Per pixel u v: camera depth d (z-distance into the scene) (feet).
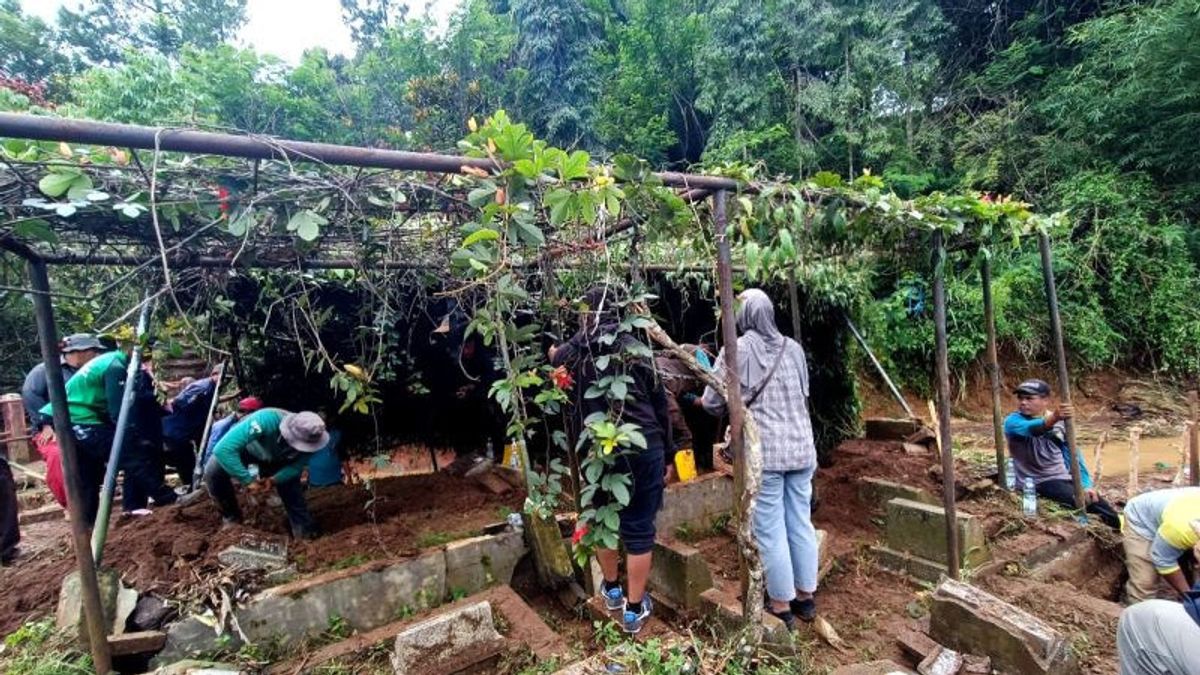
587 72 46.88
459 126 40.34
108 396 11.28
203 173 6.36
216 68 35.53
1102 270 30.04
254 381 15.56
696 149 48.03
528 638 8.46
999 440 14.15
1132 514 10.38
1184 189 29.32
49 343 7.49
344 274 13.66
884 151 35.50
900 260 12.42
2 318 19.19
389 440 17.90
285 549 9.72
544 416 11.16
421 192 7.60
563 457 15.05
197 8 59.93
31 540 13.39
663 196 7.35
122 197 6.30
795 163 37.01
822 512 13.62
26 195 5.96
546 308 9.89
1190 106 28.32
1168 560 9.04
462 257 6.64
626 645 7.66
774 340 9.42
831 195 9.20
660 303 17.81
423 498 12.79
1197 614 6.18
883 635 9.35
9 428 19.88
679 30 45.44
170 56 55.62
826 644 9.02
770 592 9.13
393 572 9.51
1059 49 35.70
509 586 9.97
